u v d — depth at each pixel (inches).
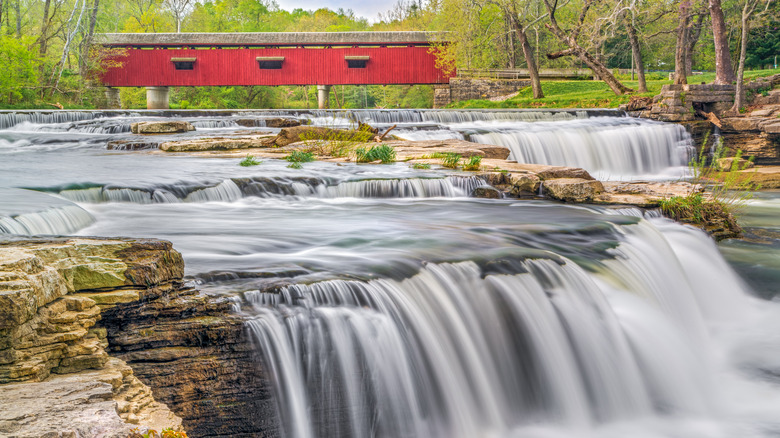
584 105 1626.5
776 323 413.1
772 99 1273.4
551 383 298.5
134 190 496.7
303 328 247.1
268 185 552.1
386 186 575.2
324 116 1322.6
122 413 179.2
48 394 160.6
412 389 262.2
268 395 236.8
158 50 2178.9
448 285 302.2
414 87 3454.7
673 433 290.8
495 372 290.4
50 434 133.3
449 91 2150.6
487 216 474.9
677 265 439.8
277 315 245.6
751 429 295.0
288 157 740.7
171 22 3880.4
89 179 534.3
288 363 241.8
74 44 2145.7
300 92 4018.2
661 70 2864.2
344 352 251.9
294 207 514.9
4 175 557.6
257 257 317.7
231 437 232.7
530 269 328.8
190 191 517.3
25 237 249.1
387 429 257.4
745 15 1237.1
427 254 331.6
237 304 245.1
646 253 417.7
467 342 286.8
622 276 371.2
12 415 145.4
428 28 3294.8
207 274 271.1
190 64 2193.7
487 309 302.0
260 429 236.2
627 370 320.5
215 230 394.9
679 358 346.0
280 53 2210.9
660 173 1111.0
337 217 462.6
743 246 548.1
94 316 211.6
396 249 343.3
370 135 925.2
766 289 462.0
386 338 261.1
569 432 283.9
